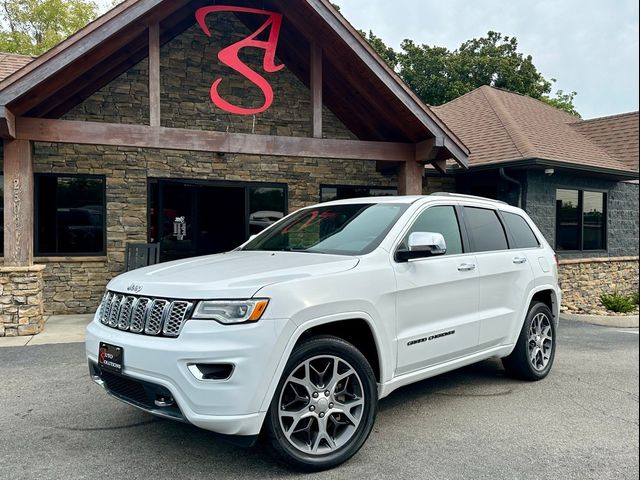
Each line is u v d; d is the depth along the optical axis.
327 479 3.40
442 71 28.05
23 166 7.60
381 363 3.88
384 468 3.56
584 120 15.74
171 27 10.05
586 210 12.92
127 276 3.95
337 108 11.38
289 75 11.37
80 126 7.59
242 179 10.95
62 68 7.00
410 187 9.50
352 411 3.70
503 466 3.60
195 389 3.14
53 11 30.80
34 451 3.78
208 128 10.74
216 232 10.84
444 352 4.45
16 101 7.02
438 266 4.45
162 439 4.01
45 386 5.28
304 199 11.42
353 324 3.85
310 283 3.52
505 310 5.17
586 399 5.04
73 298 9.84
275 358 3.25
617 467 3.59
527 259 5.55
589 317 10.26
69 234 9.90
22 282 7.66
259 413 3.21
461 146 9.16
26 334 7.69
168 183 10.46
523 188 11.46
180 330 3.26
